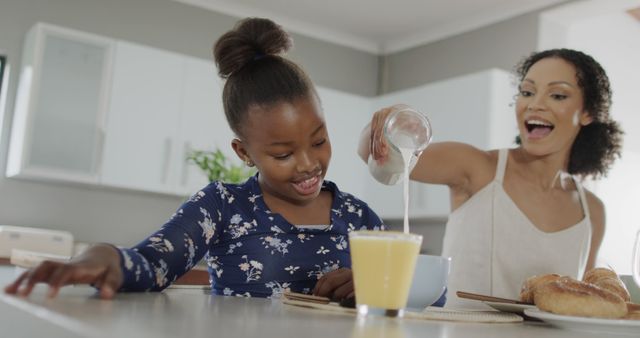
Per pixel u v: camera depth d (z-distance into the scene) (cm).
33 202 374
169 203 416
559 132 188
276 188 114
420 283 84
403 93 436
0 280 89
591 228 187
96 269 70
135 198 404
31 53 354
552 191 188
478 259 182
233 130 116
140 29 414
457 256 187
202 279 241
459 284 183
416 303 85
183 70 388
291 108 106
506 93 384
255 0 434
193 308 68
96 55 363
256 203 120
